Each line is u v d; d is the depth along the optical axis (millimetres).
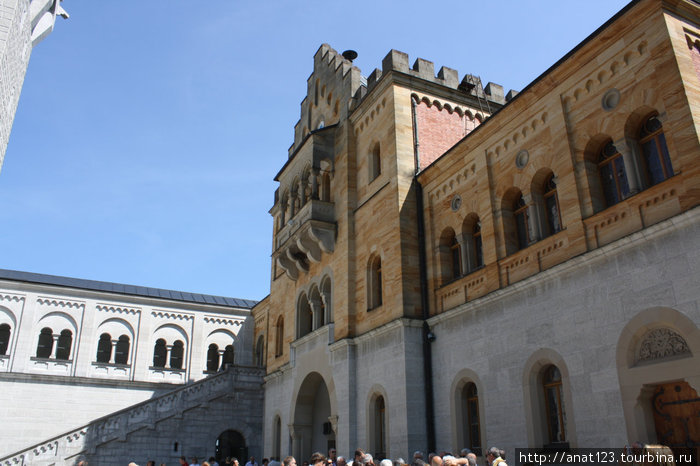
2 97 15031
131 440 31078
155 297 44094
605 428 14852
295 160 32062
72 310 41688
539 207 19016
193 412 33125
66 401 39031
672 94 14773
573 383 15945
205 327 45562
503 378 18484
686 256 13766
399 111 25844
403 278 22953
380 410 23500
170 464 31594
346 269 26688
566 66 18000
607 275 15625
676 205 14305
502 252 19875
